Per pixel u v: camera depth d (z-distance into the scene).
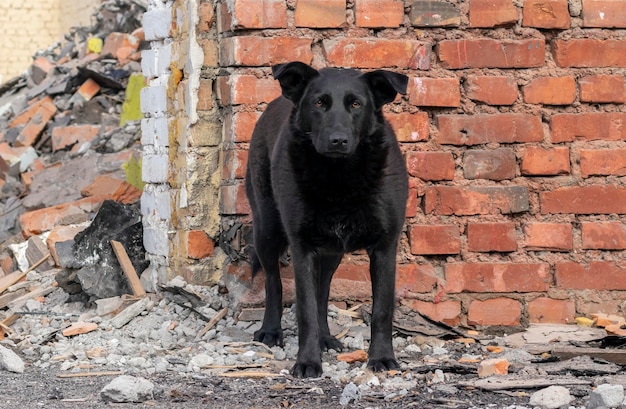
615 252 7.84
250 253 7.86
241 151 7.83
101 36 16.34
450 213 7.78
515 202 7.79
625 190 7.84
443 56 7.81
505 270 7.77
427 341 7.26
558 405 5.17
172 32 8.37
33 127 14.15
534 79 7.84
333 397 5.52
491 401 5.37
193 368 6.38
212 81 8.08
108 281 8.24
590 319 7.79
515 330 7.68
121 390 5.43
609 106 7.90
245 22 7.70
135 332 7.42
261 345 7.01
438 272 7.81
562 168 7.82
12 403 5.44
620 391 5.02
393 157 6.43
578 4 7.89
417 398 5.43
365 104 6.22
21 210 11.74
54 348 7.12
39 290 8.50
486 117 7.81
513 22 7.85
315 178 6.30
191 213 8.01
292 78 6.39
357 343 7.11
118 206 8.65
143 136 8.77
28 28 28.19
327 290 7.09
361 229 6.42
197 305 7.79
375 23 7.81
